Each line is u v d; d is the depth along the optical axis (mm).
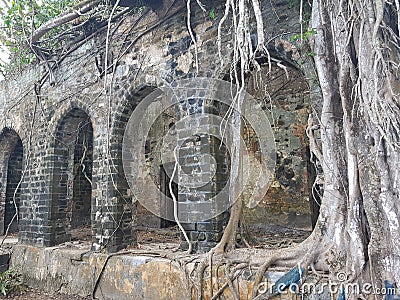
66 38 7781
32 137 8062
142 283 5273
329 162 3848
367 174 3441
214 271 4520
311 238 4012
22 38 7555
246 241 5262
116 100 6574
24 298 6227
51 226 7148
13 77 9258
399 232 3221
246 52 3463
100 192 6398
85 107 7051
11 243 8000
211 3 5730
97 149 6645
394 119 3186
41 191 7473
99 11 6609
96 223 6359
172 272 4977
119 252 5922
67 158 7684
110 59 6832
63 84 7594
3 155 9992
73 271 6262
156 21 6375
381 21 3238
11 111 9102
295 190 8531
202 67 5656
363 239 3512
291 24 4828
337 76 3857
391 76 3289
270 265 4168
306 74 4527
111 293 5629
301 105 8727
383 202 3314
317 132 4348
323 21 3811
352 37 3596
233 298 4312
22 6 6984
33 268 6941
